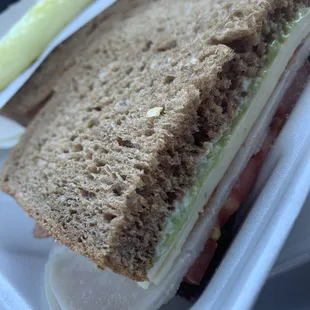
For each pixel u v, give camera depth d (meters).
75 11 0.20
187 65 0.14
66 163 0.15
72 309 0.14
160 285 0.13
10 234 0.18
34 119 0.19
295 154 0.13
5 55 0.20
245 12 0.14
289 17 0.15
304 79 0.16
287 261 0.14
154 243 0.12
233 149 0.14
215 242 0.14
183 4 0.18
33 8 0.20
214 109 0.13
